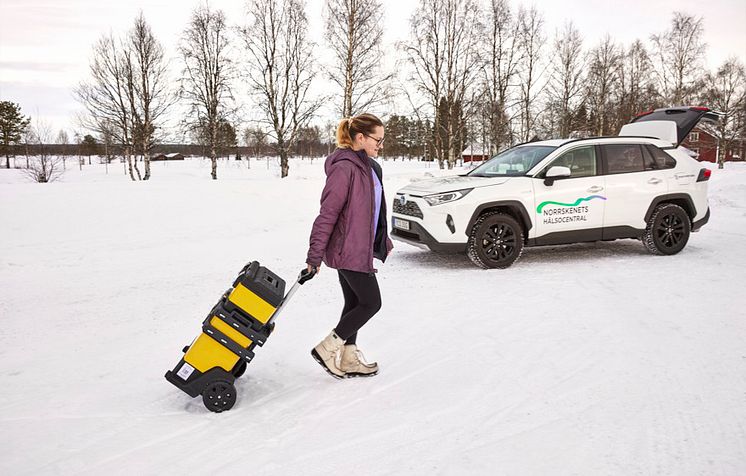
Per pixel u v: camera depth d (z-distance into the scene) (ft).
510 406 8.56
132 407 9.00
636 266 19.94
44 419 8.54
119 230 30.96
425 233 20.33
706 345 11.10
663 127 25.12
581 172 21.30
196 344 8.65
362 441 7.53
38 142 143.84
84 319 14.98
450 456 7.00
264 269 9.75
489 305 14.94
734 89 130.62
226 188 44.60
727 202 41.11
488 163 24.30
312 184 51.03
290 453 7.23
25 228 29.78
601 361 10.42
